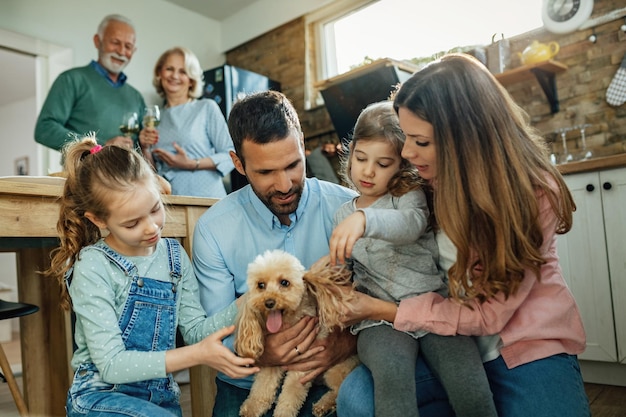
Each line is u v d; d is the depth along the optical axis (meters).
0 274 5.04
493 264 0.93
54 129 2.52
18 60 4.56
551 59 2.70
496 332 0.99
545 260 0.93
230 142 2.66
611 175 2.14
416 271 1.11
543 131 2.80
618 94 2.54
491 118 0.95
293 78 3.87
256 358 1.01
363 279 1.16
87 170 1.07
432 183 1.10
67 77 2.61
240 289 1.31
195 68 2.80
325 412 1.07
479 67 0.99
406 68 2.97
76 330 1.11
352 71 3.03
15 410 2.06
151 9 3.81
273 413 1.09
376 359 0.97
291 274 1.00
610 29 2.58
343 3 3.59
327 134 3.65
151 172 1.13
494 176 0.92
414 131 0.99
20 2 3.13
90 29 3.45
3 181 1.11
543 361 0.99
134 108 2.86
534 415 0.95
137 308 1.10
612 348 2.13
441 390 1.04
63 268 1.12
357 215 0.98
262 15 3.99
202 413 1.51
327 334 1.08
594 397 2.01
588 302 2.21
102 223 1.09
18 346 3.96
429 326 0.99
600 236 2.17
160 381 1.13
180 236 1.56
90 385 1.04
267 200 1.21
